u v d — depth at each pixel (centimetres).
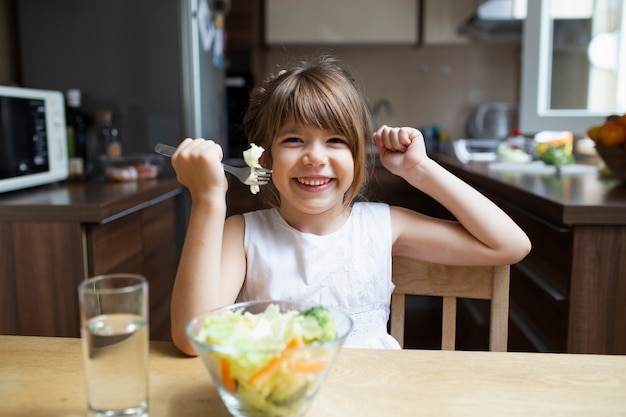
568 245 133
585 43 249
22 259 144
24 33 221
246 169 85
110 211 147
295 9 385
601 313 131
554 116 247
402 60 414
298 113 86
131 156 218
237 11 375
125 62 222
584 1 246
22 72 223
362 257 95
